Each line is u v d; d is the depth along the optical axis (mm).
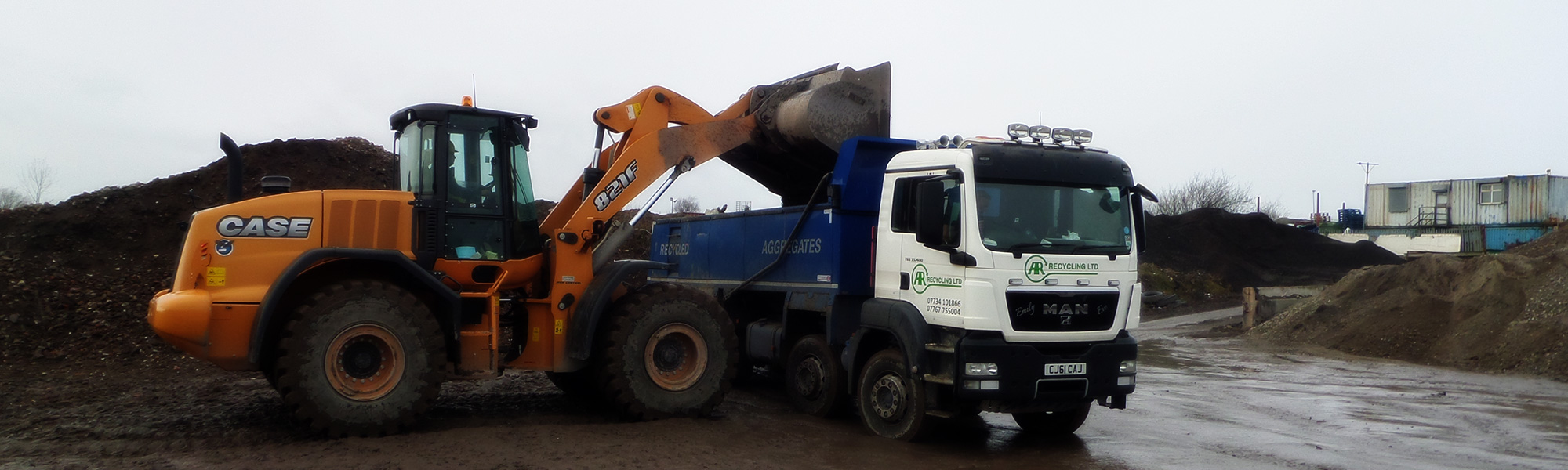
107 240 15750
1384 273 19359
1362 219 61125
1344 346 17531
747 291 10789
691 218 12492
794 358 9680
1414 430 8906
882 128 9938
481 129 8648
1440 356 15484
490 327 8312
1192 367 14812
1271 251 41719
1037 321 7461
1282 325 19969
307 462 6801
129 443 7512
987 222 7438
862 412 8438
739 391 11188
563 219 9586
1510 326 15008
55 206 16250
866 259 8969
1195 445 8109
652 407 8742
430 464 6805
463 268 8398
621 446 7559
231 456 7008
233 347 7316
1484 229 47875
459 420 8625
